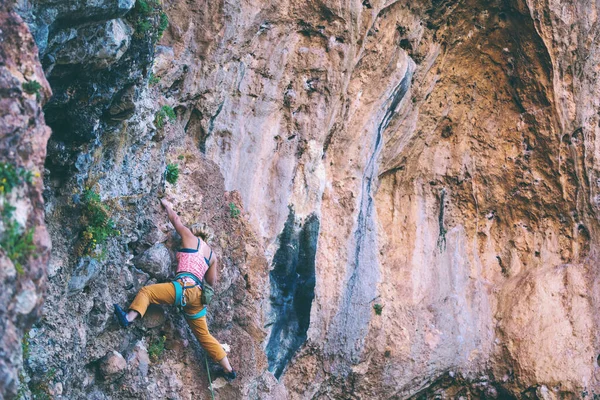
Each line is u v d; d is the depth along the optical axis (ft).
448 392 33.91
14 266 12.24
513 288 34.73
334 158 30.42
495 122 34.40
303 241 29.04
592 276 34.24
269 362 28.27
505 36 32.27
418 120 33.19
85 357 19.47
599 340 33.50
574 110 32.68
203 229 22.71
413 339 32.27
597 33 31.63
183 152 25.76
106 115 19.24
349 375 30.55
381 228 32.53
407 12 29.84
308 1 27.61
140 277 21.38
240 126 27.76
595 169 33.53
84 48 16.78
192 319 21.84
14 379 11.91
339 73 28.78
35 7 14.99
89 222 19.01
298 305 28.99
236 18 26.37
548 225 34.81
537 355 33.32
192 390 22.44
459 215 35.09
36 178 13.12
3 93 12.96
